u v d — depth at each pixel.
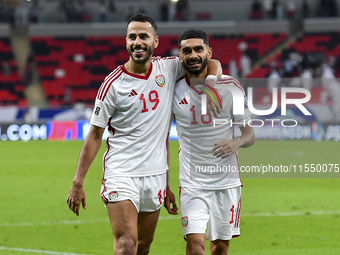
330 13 58.88
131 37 8.01
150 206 8.48
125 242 7.77
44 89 54.22
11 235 13.18
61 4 60.59
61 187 21.11
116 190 8.09
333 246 11.84
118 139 8.34
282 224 14.34
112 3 59.94
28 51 59.28
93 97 53.06
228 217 8.63
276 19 59.09
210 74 8.52
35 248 11.79
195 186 8.45
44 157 30.92
